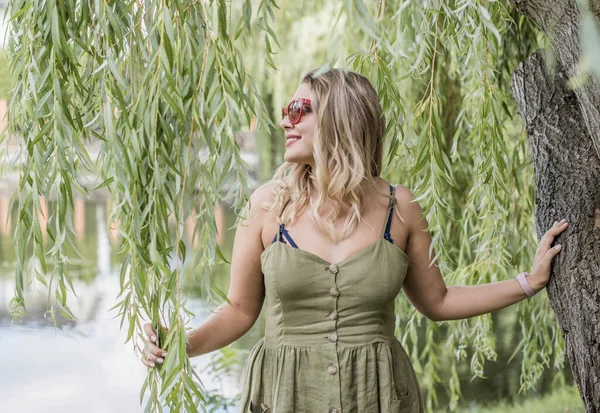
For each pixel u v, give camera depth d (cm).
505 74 284
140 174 168
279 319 181
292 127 184
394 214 186
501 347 562
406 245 191
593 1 137
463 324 324
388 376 178
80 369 566
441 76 335
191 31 169
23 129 176
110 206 177
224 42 169
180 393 165
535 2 173
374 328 179
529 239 306
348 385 176
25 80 171
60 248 171
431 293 197
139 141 168
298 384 178
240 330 194
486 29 210
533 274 196
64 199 169
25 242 173
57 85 166
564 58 168
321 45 517
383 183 190
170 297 173
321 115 179
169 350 167
